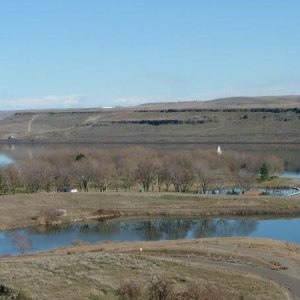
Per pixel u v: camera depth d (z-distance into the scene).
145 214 116.06
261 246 72.12
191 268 55.19
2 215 110.19
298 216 113.75
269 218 112.62
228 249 69.50
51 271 51.03
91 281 48.16
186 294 44.31
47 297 43.00
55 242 94.38
